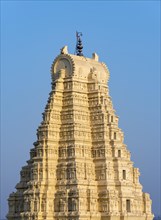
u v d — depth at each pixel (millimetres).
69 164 163750
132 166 176250
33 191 162625
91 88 177125
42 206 161500
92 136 170875
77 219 156125
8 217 173250
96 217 159875
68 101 173500
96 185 164625
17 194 174125
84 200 159625
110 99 180375
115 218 160500
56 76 179500
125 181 167125
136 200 172375
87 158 166625
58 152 168625
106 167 164375
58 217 159750
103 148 166875
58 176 165750
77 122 169000
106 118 172000
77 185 160125
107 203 160750
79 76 176750
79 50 188000
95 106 173500
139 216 170625
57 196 162500
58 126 171375
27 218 161625
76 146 165250
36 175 165250
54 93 174375
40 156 167250
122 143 173875
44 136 168625
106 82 183875
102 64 185875
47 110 171500
